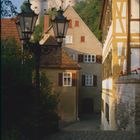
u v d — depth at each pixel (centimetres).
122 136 1981
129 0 2930
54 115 2103
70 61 4750
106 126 3600
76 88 4709
